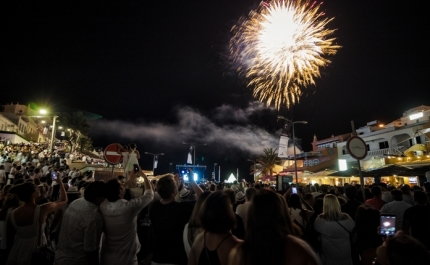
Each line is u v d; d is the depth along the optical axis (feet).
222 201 7.51
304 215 17.42
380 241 12.67
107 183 12.41
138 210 12.37
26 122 230.07
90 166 93.40
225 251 7.02
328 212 13.85
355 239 13.28
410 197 23.35
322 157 134.31
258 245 6.15
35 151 108.47
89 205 11.85
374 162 88.84
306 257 6.01
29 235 13.37
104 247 12.04
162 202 12.26
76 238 11.39
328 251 13.51
